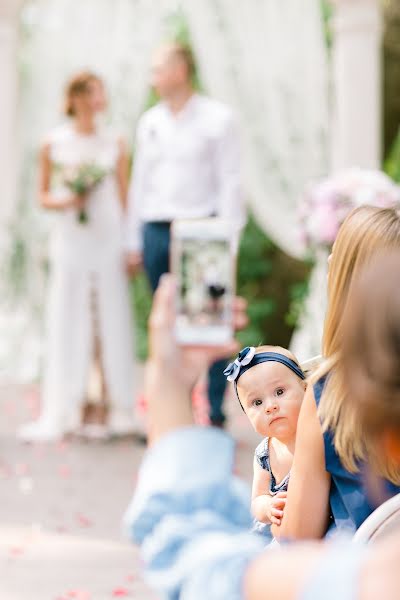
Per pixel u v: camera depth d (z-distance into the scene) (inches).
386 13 472.7
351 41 334.0
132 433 304.0
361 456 86.7
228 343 53.2
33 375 386.6
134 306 475.5
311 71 354.9
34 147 374.0
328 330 92.8
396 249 90.0
